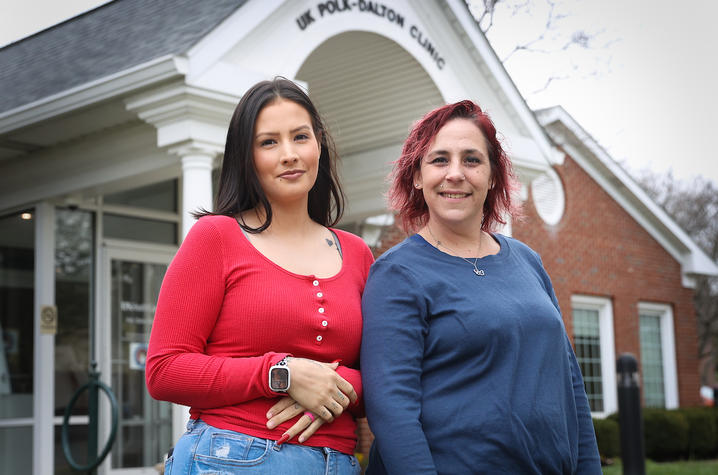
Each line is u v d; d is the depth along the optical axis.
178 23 5.98
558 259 12.58
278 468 2.06
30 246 7.44
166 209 8.41
